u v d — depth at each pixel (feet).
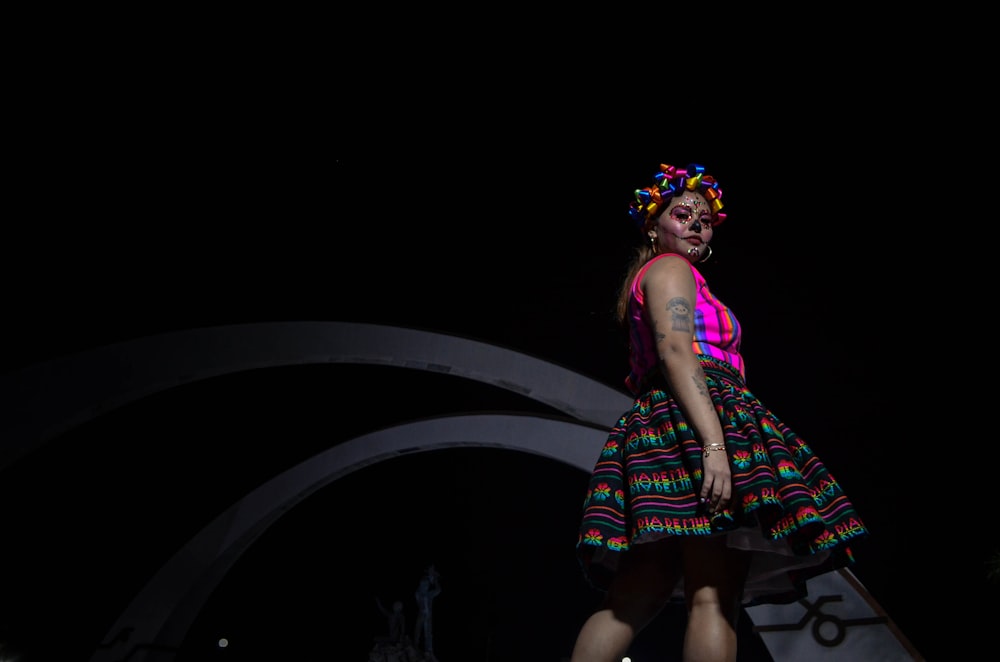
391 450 44.88
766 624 29.45
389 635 60.08
